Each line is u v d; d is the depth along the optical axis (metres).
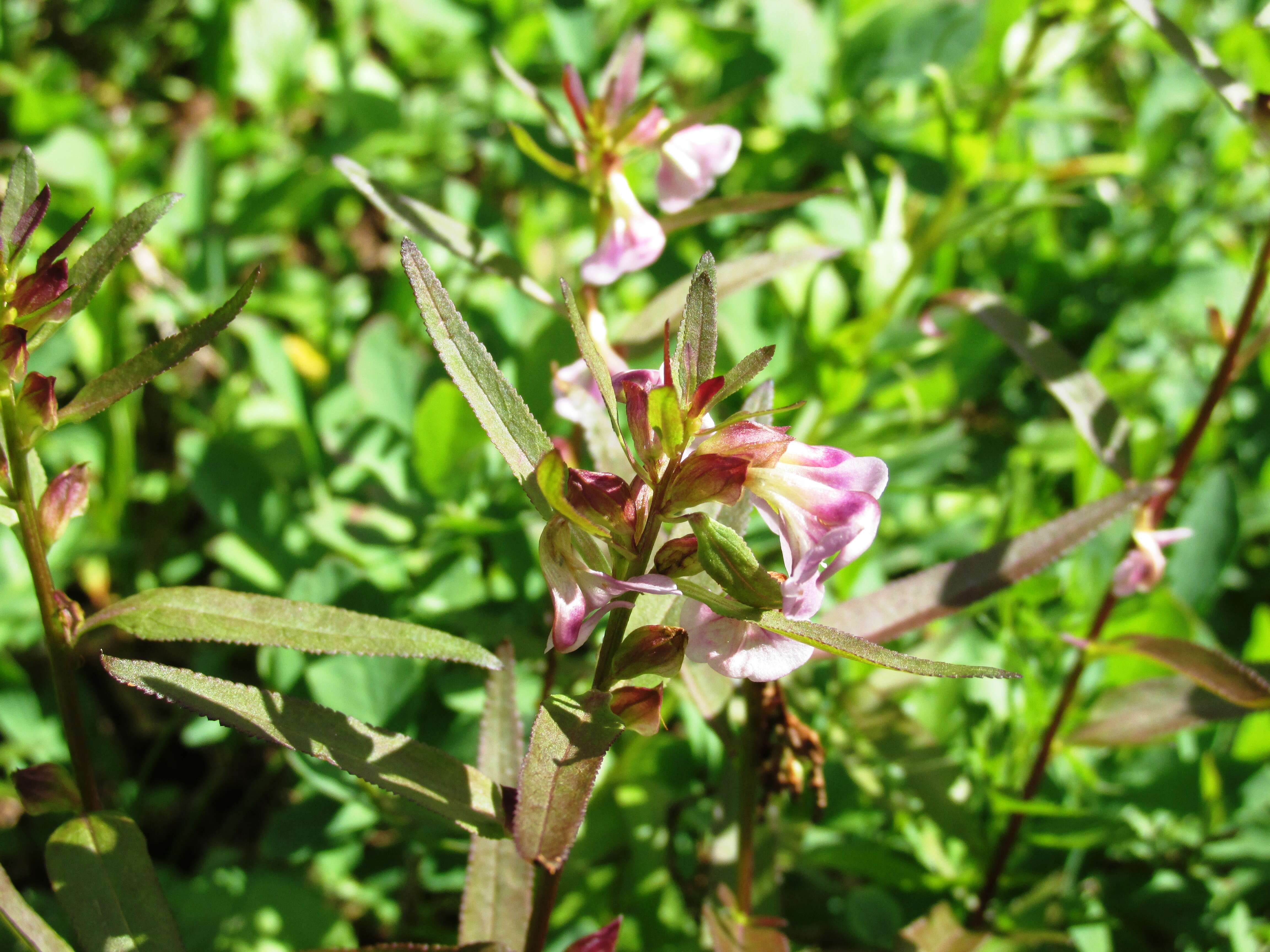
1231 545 0.22
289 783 0.23
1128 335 0.29
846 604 0.15
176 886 0.19
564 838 0.10
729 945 0.15
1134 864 0.20
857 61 0.28
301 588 0.19
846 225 0.27
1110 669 0.20
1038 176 0.24
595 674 0.12
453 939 0.20
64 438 0.24
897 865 0.18
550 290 0.26
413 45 0.33
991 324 0.17
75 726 0.13
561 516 0.11
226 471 0.22
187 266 0.27
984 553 0.15
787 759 0.15
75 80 0.33
